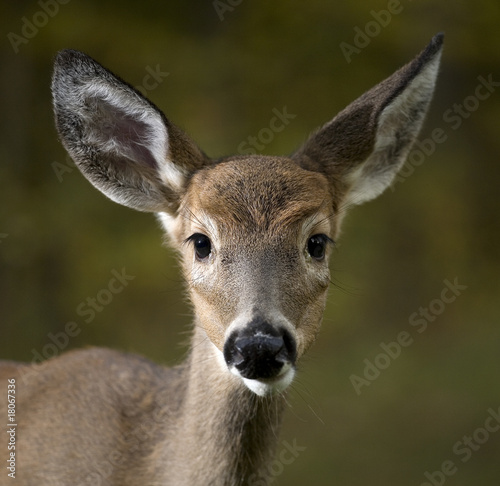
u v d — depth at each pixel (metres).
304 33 20.61
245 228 7.51
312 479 15.88
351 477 16.03
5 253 17.16
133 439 8.66
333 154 8.70
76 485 8.63
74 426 8.89
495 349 20.22
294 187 7.77
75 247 18.66
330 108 20.36
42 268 17.92
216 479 7.96
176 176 8.40
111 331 18.47
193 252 7.87
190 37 20.61
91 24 19.50
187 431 8.10
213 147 19.58
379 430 17.31
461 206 22.97
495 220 23.17
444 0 20.97
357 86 20.55
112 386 9.12
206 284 7.58
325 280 7.75
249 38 20.69
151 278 19.03
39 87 18.81
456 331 20.97
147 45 19.94
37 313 17.52
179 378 8.69
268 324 6.84
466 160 23.56
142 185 8.66
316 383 18.56
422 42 21.03
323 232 7.82
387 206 22.59
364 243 21.86
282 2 20.58
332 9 20.58
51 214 18.50
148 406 8.87
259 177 7.82
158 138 8.39
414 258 22.08
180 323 18.95
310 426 17.27
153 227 19.59
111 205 19.38
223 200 7.65
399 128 9.05
